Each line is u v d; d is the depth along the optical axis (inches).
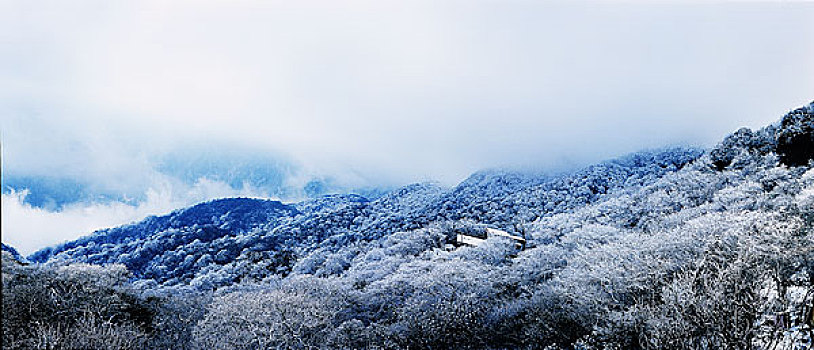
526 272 920.3
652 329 454.9
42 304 688.4
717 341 394.9
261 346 647.8
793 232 515.2
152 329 776.3
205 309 852.6
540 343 616.1
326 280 1106.7
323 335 709.3
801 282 420.2
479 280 869.8
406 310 766.5
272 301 712.4
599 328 513.3
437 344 702.5
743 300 416.5
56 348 570.3
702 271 478.9
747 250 499.5
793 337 350.3
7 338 577.6
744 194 927.0
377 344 699.4
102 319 677.3
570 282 661.9
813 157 1060.5
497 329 708.7
